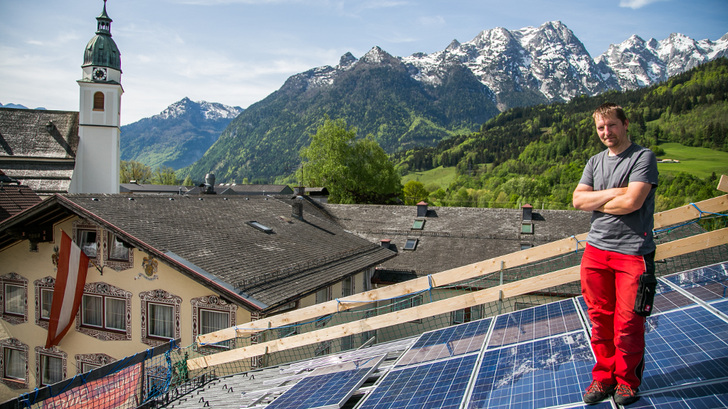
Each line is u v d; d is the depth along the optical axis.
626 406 3.93
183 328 17.73
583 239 7.43
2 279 20.84
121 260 18.78
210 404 9.26
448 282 8.49
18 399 8.54
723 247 16.52
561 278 7.54
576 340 5.42
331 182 79.56
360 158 80.62
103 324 19.25
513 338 6.32
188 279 17.59
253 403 7.80
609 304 4.26
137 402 12.06
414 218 39.69
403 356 7.30
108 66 57.78
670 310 5.47
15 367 20.92
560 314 6.61
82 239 19.58
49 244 20.02
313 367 9.17
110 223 17.58
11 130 57.00
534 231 35.25
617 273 4.16
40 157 55.81
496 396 4.73
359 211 42.69
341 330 9.62
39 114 59.19
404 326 25.94
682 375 4.06
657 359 4.48
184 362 12.33
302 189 47.25
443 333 7.92
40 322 20.17
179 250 17.67
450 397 5.05
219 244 19.95
